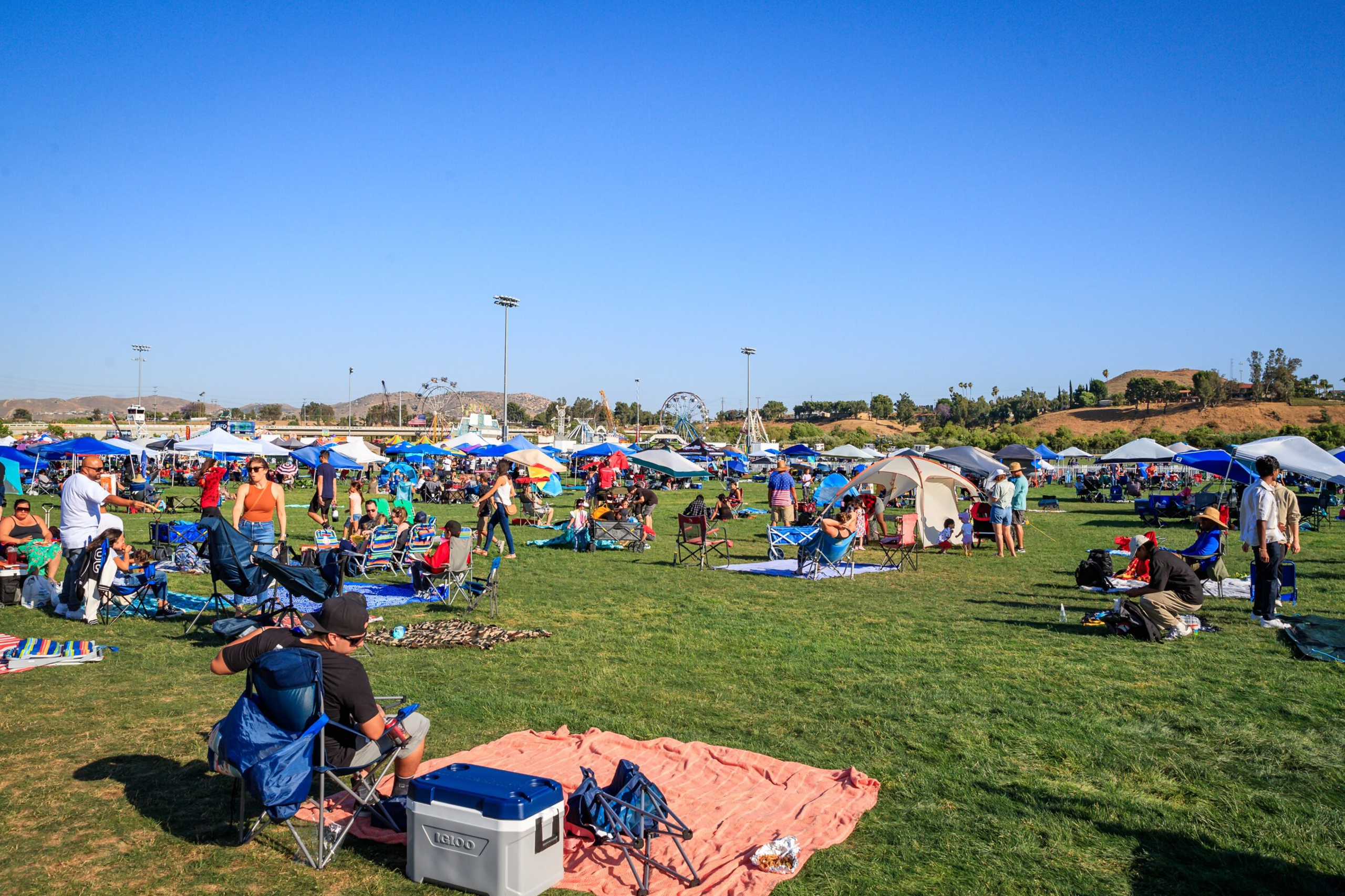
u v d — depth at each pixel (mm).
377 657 8180
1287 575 10727
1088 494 35688
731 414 199875
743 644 8844
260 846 4344
